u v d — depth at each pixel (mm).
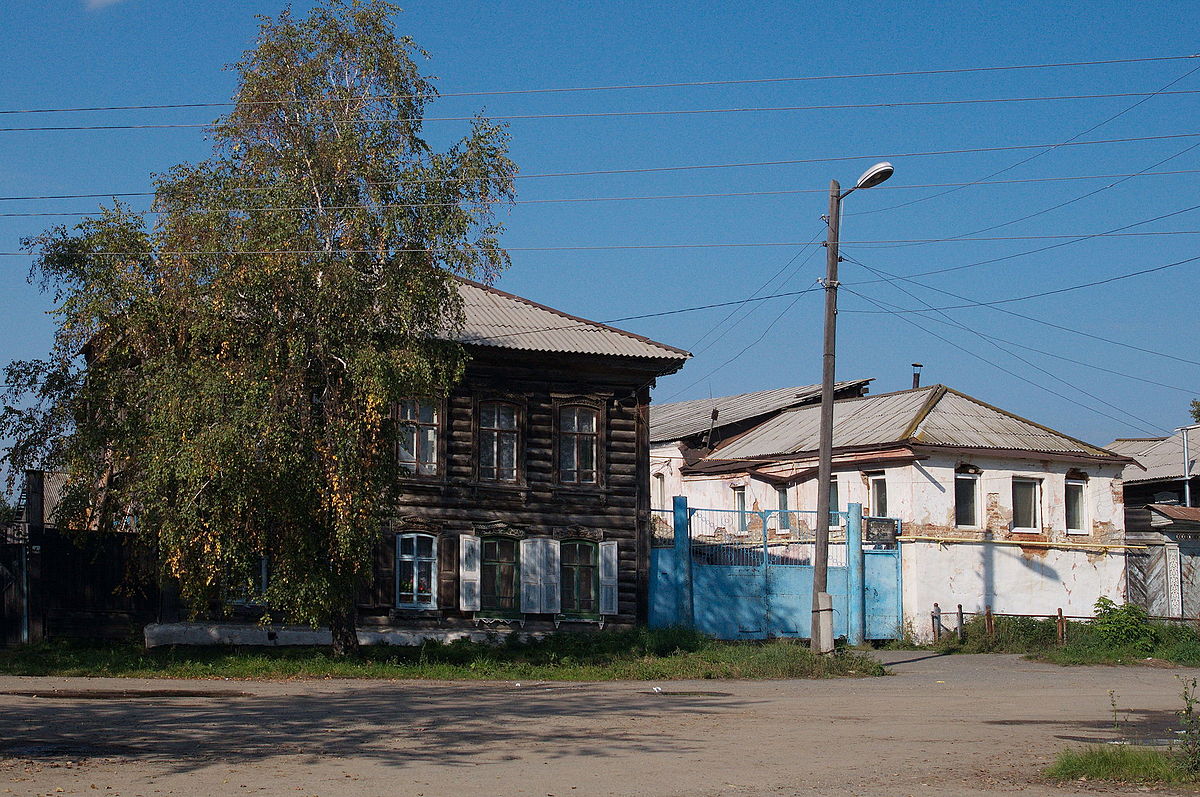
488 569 29656
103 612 25906
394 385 21484
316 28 22922
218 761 11281
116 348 22422
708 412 52531
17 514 30422
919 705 17922
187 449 20312
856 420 39750
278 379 21531
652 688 20781
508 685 21375
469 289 33219
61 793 9484
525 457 30109
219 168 22156
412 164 22875
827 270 25781
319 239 22078
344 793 9766
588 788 10281
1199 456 45375
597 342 30891
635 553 30859
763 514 32531
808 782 10805
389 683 21203
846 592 32906
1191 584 37469
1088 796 10320
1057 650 29766
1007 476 35875
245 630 26719
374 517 22469
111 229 22000
